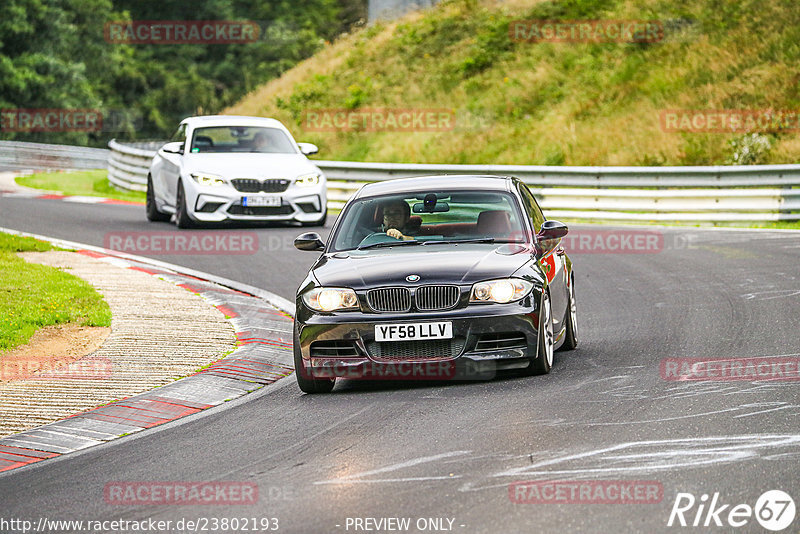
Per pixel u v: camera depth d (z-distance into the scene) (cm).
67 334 3759
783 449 2098
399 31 14312
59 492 2125
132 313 4112
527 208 3366
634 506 1797
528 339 2916
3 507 2038
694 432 2269
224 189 6531
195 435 2567
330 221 7319
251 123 7144
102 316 3994
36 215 7425
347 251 3228
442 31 13725
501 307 2892
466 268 2955
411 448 2275
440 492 1936
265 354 3541
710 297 4391
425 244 3212
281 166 6700
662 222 7569
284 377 3291
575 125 10500
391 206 3350
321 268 3089
